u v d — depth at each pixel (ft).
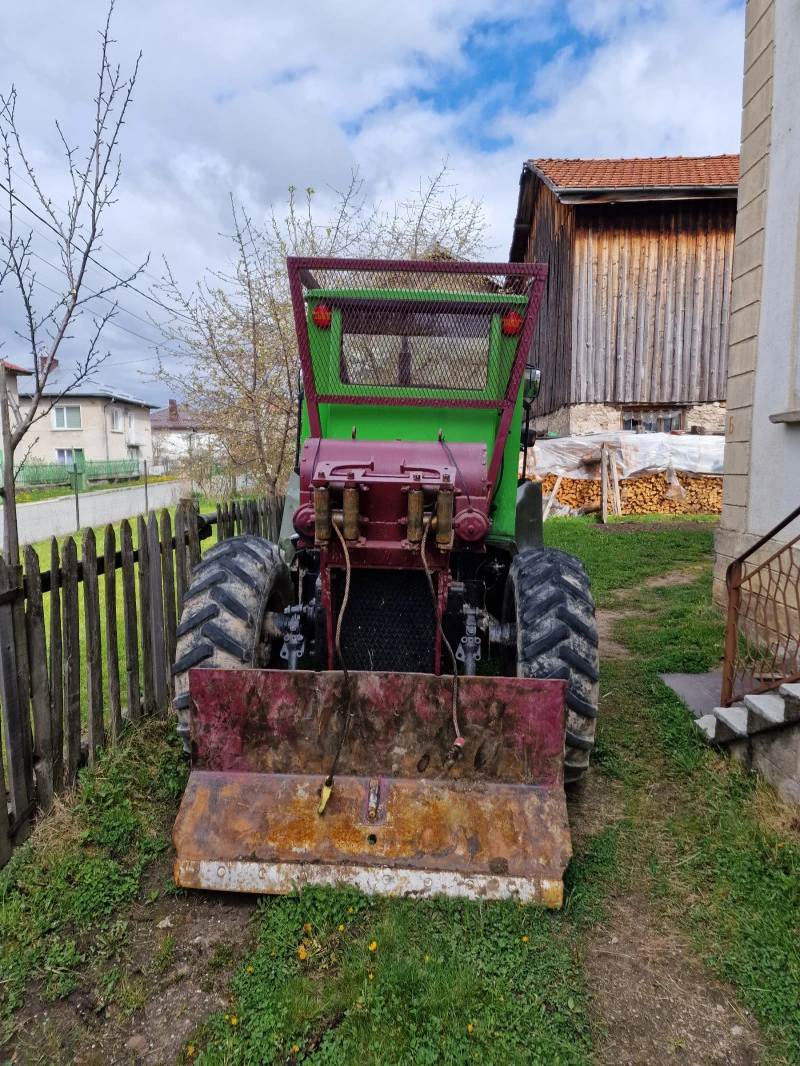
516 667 9.86
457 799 8.30
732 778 11.06
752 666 12.67
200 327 24.91
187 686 9.35
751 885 8.66
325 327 10.46
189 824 8.28
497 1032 6.57
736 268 19.04
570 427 45.03
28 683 9.55
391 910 7.72
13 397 18.61
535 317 10.12
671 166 46.91
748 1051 6.59
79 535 42.24
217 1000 7.08
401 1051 6.39
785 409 16.55
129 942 7.81
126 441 119.65
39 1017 6.91
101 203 13.24
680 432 44.91
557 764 8.38
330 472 8.40
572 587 9.98
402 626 10.00
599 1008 7.04
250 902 8.38
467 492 8.66
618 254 43.86
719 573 20.35
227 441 27.99
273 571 10.77
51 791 9.77
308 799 8.38
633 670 16.46
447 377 10.60
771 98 17.16
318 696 8.52
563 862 7.95
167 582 13.21
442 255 28.37
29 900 8.29
